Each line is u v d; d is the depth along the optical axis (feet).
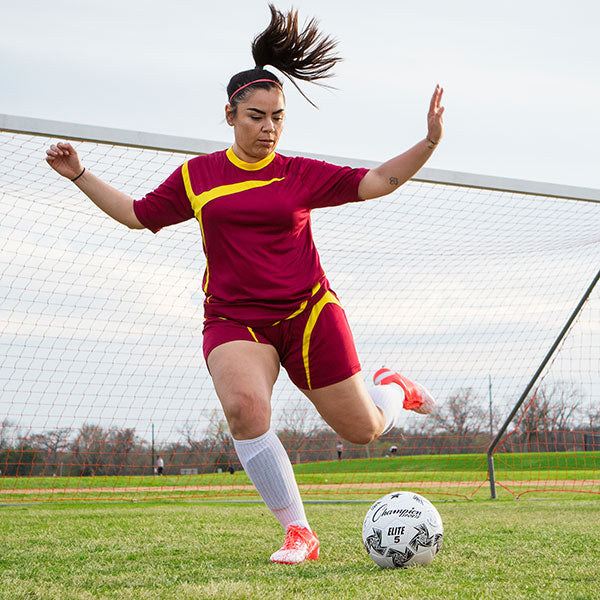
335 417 13.14
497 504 31.37
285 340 12.48
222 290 12.41
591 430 41.27
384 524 11.97
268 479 12.46
